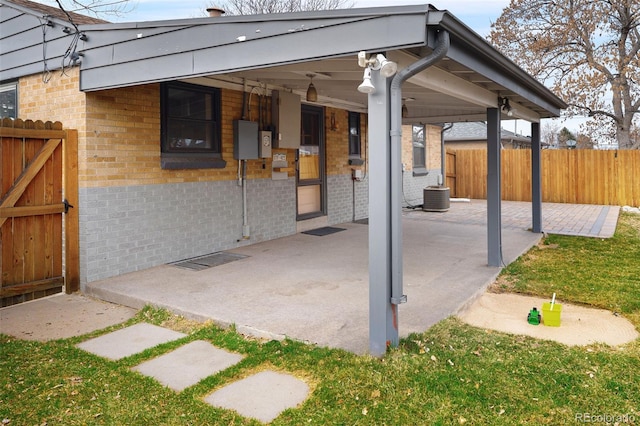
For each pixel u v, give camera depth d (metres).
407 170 14.21
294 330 4.17
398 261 3.70
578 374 3.40
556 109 8.86
